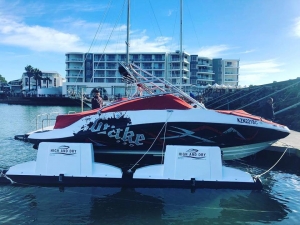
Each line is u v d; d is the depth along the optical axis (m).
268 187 7.89
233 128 8.60
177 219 5.88
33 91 91.06
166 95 8.80
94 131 8.76
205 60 83.81
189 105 8.96
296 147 10.08
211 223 5.74
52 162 7.60
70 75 75.88
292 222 5.87
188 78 77.62
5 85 111.19
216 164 7.37
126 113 8.70
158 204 6.55
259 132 8.80
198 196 6.96
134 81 10.40
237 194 7.08
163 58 70.88
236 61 88.88
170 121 8.47
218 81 88.50
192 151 7.45
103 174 7.50
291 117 18.83
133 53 71.38
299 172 9.45
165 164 7.43
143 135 8.70
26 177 7.50
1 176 7.54
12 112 42.91
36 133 9.08
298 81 23.88
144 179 7.36
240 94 34.34
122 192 7.15
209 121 8.51
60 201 6.64
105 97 19.17
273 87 28.03
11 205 6.39
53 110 49.12
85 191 7.18
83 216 5.94
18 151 12.44
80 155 7.61
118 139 8.80
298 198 7.10
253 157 10.61
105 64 73.25
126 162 9.37
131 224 5.64
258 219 5.97
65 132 8.89
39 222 5.66
